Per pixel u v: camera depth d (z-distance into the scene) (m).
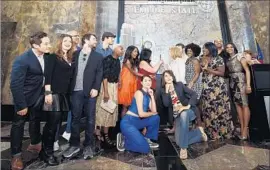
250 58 3.72
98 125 3.24
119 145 3.19
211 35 5.34
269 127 3.61
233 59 3.68
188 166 2.65
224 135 3.71
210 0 5.53
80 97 2.81
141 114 3.10
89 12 5.50
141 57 4.00
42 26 5.43
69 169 2.52
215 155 3.00
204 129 3.91
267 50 5.38
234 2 5.54
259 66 3.64
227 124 3.71
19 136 2.49
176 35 5.36
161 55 5.22
